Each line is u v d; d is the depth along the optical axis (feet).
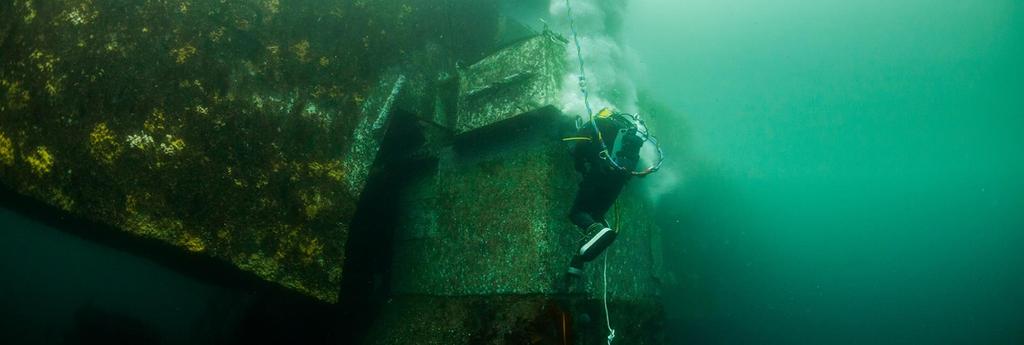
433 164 12.80
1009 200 46.55
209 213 8.29
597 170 9.04
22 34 8.25
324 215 9.55
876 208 40.42
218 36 9.04
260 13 9.60
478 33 13.28
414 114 11.25
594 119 9.34
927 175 51.47
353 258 12.76
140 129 8.04
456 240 11.40
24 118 7.77
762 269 26.66
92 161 7.68
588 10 15.42
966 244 41.86
